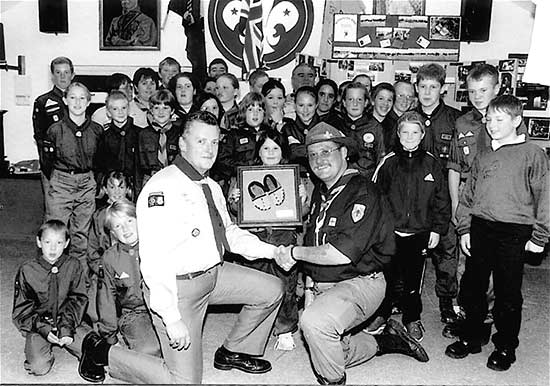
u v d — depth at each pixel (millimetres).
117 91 4164
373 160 4133
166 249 2455
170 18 5961
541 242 2938
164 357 2602
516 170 2916
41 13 5848
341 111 4426
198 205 2580
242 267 2912
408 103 4281
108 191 3582
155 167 4086
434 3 5766
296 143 3988
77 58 6039
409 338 3150
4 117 6047
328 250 2680
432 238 3340
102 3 5953
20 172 5746
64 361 3123
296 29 5922
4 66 5902
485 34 5664
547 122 5582
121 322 2979
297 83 5188
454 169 3609
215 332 3494
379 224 2705
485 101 3418
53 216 4184
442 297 3750
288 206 3215
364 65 5875
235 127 3945
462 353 3209
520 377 2990
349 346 2912
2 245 5180
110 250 2988
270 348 3305
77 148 4137
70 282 3043
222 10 5934
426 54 5793
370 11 5840
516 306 3029
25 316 2990
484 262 3074
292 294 3273
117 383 2844
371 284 2752
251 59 5938
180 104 4340
